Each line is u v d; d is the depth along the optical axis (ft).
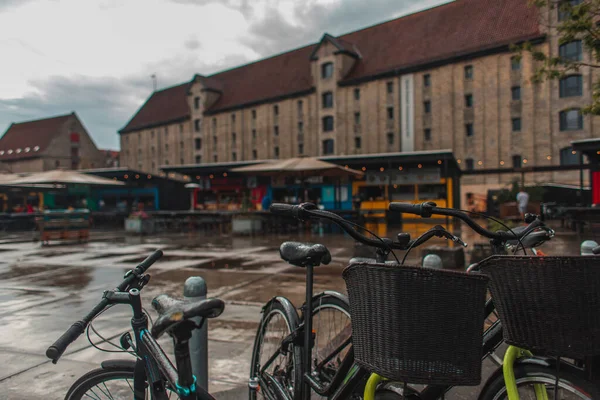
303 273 29.27
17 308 20.49
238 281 26.58
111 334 16.30
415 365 5.12
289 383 8.93
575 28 21.85
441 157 78.84
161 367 6.00
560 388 6.13
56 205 115.03
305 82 182.29
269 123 189.98
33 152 247.91
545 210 79.05
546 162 128.16
